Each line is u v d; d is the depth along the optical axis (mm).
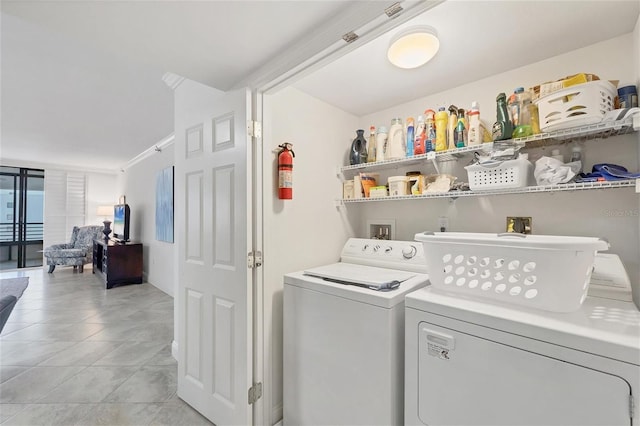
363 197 2018
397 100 2002
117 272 4711
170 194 4129
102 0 968
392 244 1836
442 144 1645
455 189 1633
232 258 1569
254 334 1544
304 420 1484
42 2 969
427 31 1232
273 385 1643
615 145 1302
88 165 6242
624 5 1107
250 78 1497
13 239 5918
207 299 1712
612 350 767
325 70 1603
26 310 3598
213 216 1680
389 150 1895
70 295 4250
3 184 5793
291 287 1557
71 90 2469
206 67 1435
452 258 1195
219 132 1658
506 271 1056
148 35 1179
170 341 2756
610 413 767
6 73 2178
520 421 896
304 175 1865
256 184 1543
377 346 1221
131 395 1938
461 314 1019
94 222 6602
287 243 1739
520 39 1330
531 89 1391
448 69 1594
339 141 2141
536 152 1527
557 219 1459
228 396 1583
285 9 1034
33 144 4395
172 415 1748
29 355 2475
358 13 1019
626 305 1055
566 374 828
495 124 1480
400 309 1243
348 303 1319
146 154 5074
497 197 1655
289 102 1780
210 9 1024
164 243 4434
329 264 2006
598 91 1139
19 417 1729
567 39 1329
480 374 975
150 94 2559
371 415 1230
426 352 1101
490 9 1141
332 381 1370
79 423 1684
